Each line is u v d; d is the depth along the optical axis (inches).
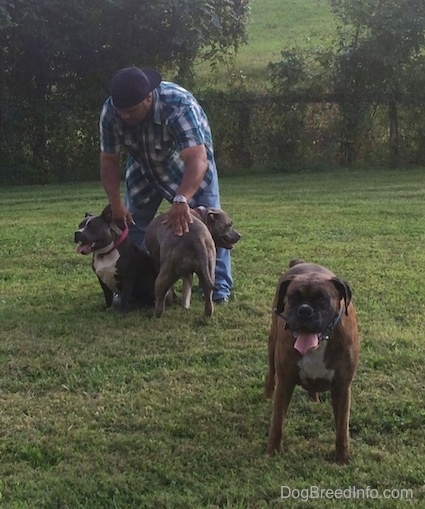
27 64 645.3
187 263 239.0
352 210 445.7
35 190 600.7
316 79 689.6
